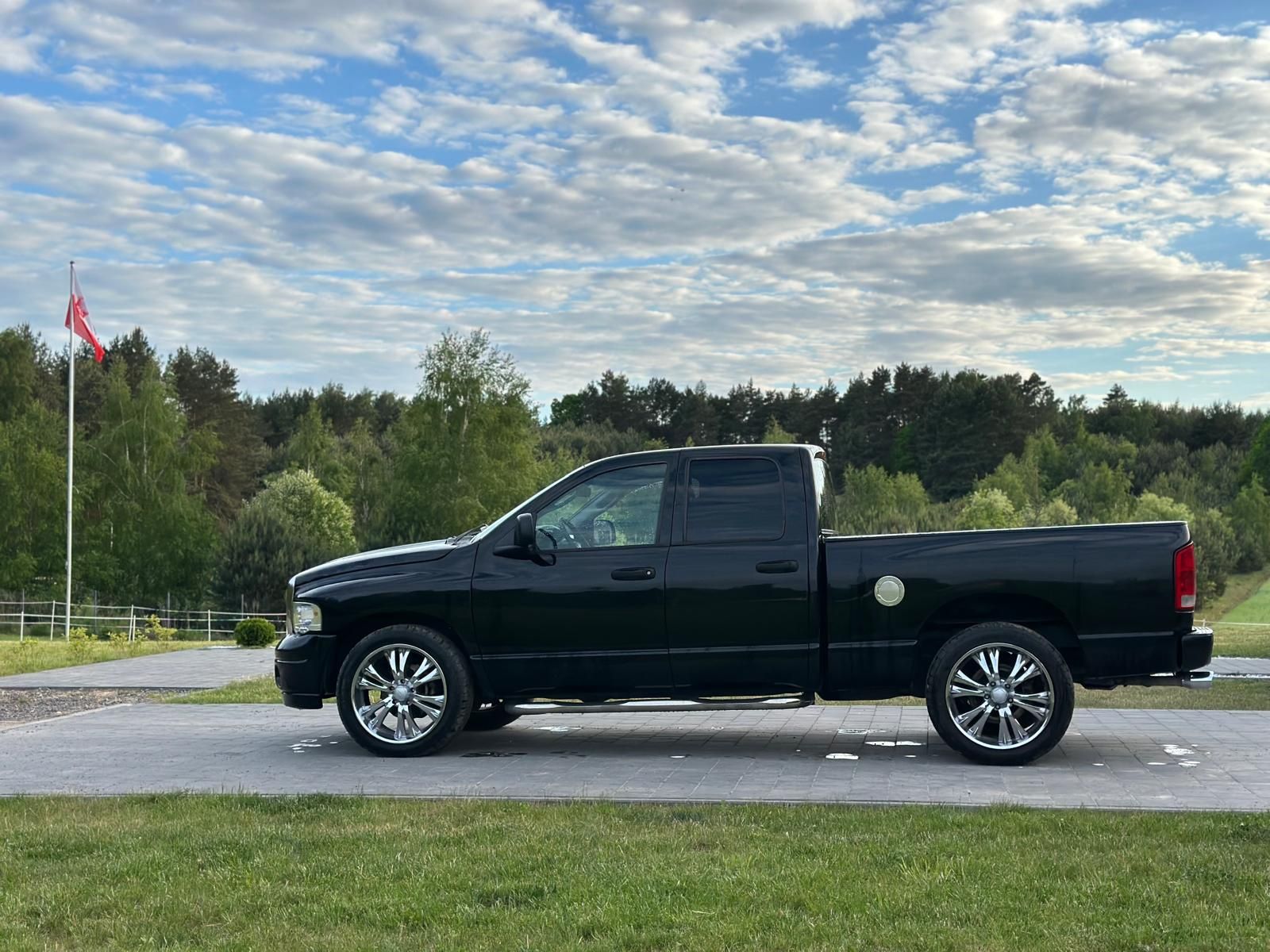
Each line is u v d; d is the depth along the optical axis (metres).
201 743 9.66
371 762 8.63
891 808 6.60
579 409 150.25
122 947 4.43
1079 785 7.40
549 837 5.95
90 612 60.06
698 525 8.85
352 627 9.23
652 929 4.48
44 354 90.19
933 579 8.49
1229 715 10.97
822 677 8.70
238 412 96.00
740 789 7.34
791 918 4.59
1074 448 145.25
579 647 8.81
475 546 9.09
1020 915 4.59
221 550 57.72
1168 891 4.86
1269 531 117.19
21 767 8.46
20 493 61.78
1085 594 8.32
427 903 4.84
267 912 4.80
